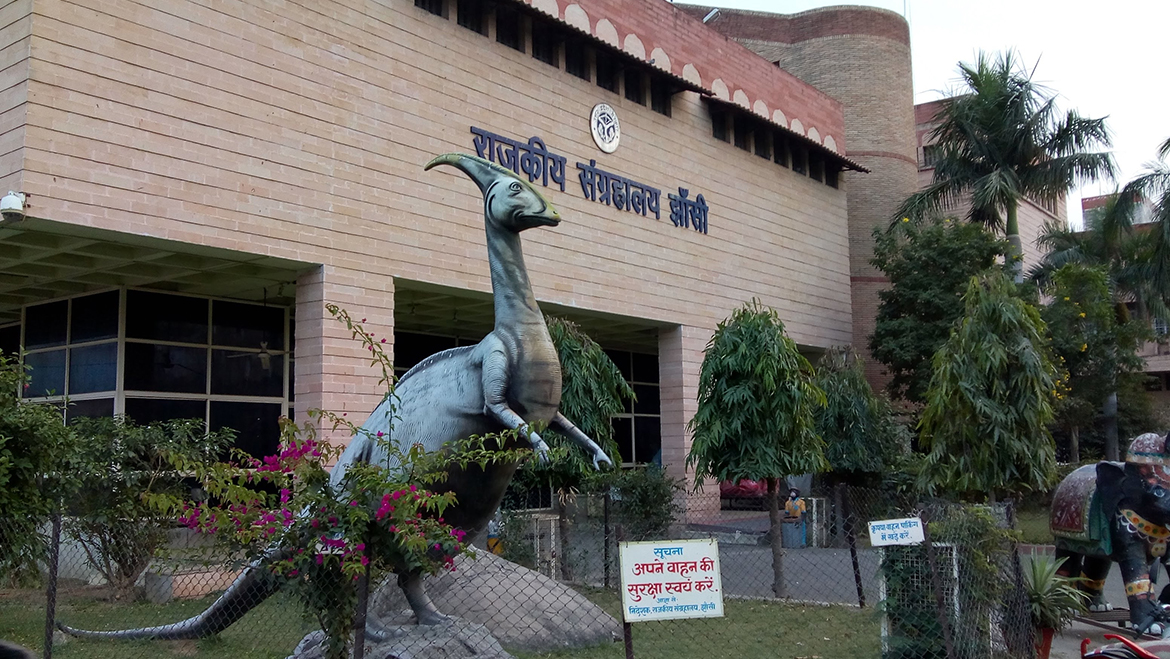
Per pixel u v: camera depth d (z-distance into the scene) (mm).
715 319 23906
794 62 34375
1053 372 12297
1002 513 9211
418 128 16953
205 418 17953
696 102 24125
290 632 9609
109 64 12828
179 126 13523
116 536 11883
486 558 9891
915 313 26531
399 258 16359
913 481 17891
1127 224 29469
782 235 26828
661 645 9602
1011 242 26703
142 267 16266
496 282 8453
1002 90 26297
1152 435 10820
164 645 9086
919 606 8133
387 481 6250
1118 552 10719
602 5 21391
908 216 27672
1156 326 43656
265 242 14445
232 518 6379
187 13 13766
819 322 27984
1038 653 8984
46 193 12039
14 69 12164
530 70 19391
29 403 9578
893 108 33781
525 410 8180
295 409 15414
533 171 19172
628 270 21391
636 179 21922
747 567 15445
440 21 17594
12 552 9016
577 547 15570
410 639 7672
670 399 22875
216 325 18375
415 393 8445
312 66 15375
